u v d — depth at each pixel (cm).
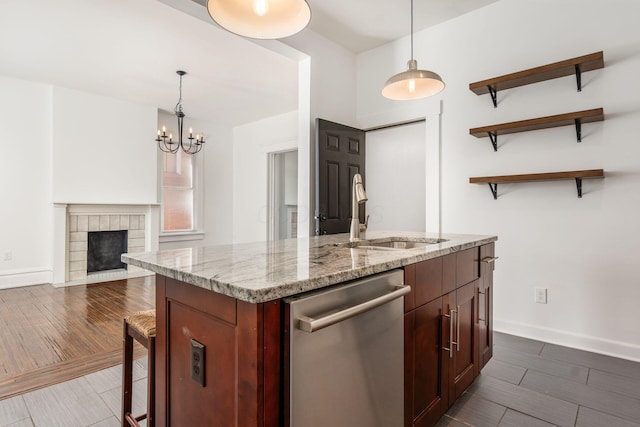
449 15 304
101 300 376
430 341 150
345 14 301
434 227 317
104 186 479
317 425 94
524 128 263
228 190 648
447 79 313
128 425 152
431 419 151
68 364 227
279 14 162
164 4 247
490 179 274
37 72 396
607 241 241
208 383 98
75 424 166
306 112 326
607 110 240
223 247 169
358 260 124
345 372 104
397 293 119
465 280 184
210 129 621
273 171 600
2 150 416
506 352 244
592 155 246
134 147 506
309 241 202
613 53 238
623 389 194
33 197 436
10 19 283
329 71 344
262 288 82
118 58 356
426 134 324
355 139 364
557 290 260
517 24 276
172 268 108
